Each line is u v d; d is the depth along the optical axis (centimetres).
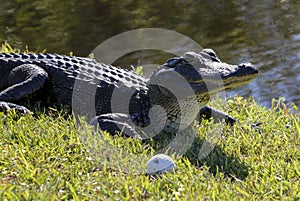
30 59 934
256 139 820
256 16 1717
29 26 1680
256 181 702
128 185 671
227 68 802
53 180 671
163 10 1773
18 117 831
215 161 757
